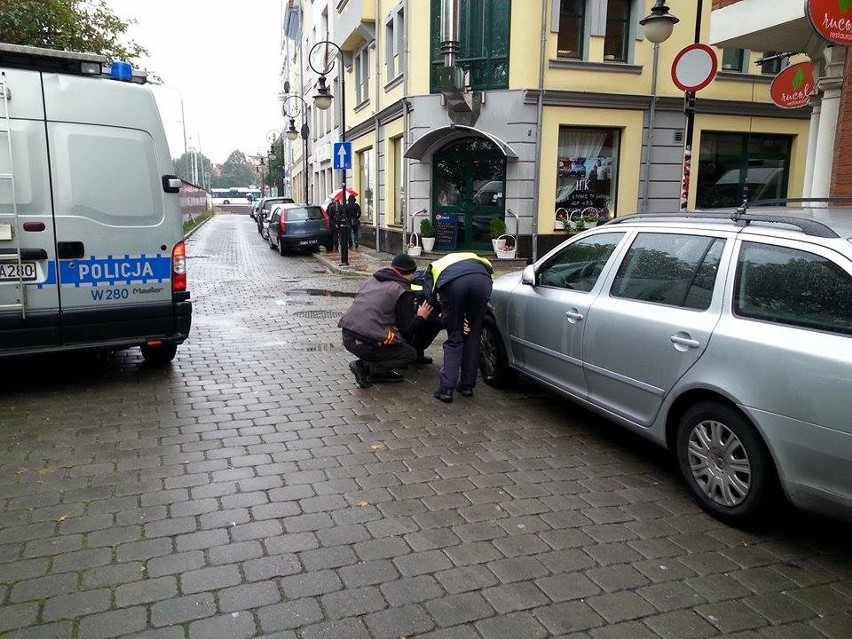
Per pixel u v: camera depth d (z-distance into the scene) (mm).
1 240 5711
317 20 35781
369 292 6543
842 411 3207
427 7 16906
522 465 4750
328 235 21453
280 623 2943
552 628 2953
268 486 4324
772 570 3461
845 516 3326
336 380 6855
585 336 5043
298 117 49438
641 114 16812
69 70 6020
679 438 4219
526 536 3750
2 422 5418
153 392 6320
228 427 5410
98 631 2861
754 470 3689
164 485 4305
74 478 4387
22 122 5723
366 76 23547
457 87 15922
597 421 5707
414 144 16484
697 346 4016
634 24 16453
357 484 4379
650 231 4805
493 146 16656
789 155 18609
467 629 2934
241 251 23781
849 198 4379
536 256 16609
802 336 3471
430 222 17438
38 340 5957
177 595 3127
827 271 3494
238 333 9219
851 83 7629
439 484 4406
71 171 5945
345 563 3432
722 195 18188
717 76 17219
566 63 16078
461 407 6020
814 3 6141
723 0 9188
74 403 5941
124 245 6242
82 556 3447
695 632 2951
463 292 5934
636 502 4207
